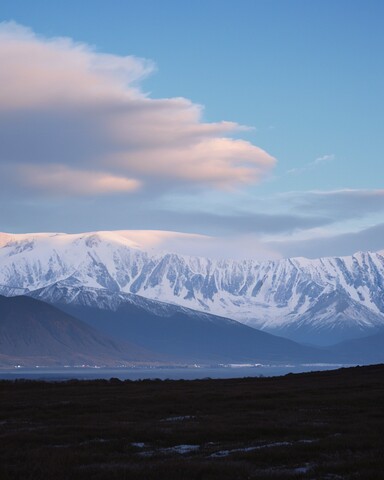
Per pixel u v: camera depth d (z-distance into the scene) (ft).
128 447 166.50
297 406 254.27
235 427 195.83
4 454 155.22
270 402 266.36
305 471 136.56
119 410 249.34
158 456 155.22
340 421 209.77
